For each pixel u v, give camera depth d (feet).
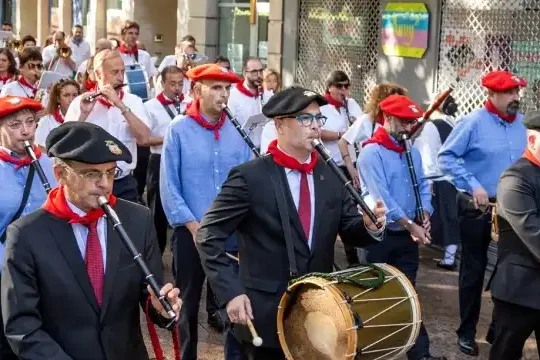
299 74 40.11
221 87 18.78
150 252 12.52
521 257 16.08
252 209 14.05
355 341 12.57
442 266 27.89
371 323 12.90
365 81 36.14
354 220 14.30
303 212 14.08
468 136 20.49
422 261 28.73
